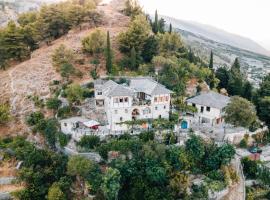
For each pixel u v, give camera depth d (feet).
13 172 301.22
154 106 333.42
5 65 467.93
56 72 418.72
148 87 342.44
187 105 371.97
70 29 517.96
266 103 403.95
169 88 380.78
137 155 289.12
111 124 320.70
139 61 418.72
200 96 373.81
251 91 449.48
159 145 290.76
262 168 327.67
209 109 359.25
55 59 410.52
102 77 393.50
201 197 280.72
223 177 296.71
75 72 401.90
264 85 437.17
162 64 401.08
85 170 272.10
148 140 307.37
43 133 337.72
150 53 429.79
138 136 310.45
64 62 406.00
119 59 428.15
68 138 316.81
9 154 321.32
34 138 340.80
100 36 432.25
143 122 323.78
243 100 349.20
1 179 293.23
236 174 309.63
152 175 275.18
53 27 510.58
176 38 461.37
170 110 355.36
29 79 420.36
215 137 341.00
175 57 435.12
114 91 318.24
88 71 411.95
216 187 287.28
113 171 264.11
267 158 343.05
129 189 276.82
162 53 439.63
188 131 332.60
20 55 470.80
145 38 432.25
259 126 376.68
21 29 481.87
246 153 342.64
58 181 283.38
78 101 359.05
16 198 275.39
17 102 390.83
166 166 283.79
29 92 398.21
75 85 358.23
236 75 465.47
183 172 292.81
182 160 291.17
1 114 358.84
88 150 300.40
